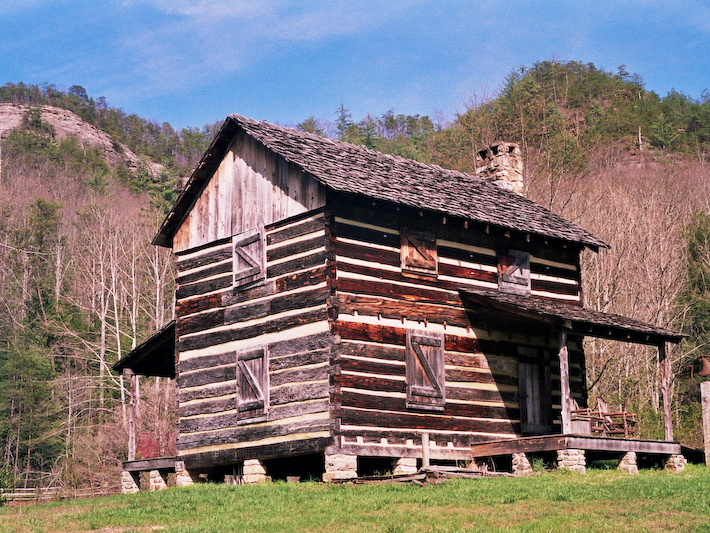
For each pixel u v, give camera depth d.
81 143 147.88
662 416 34.84
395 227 21.84
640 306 42.69
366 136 100.56
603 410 29.33
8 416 48.94
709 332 44.53
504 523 14.03
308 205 21.12
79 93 179.75
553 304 23.64
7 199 78.75
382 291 21.16
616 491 16.89
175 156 153.62
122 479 24.92
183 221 24.36
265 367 21.28
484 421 22.61
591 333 22.30
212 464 22.25
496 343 23.34
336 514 15.15
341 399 19.88
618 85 107.88
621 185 58.03
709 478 19.08
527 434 23.55
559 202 47.31
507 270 24.27
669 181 61.12
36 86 173.38
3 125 151.50
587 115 95.00
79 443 42.53
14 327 55.12
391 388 20.78
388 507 15.83
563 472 20.42
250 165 22.86
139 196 98.44
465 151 58.78
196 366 23.05
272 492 18.19
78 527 15.29
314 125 110.69
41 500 30.56
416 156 84.38
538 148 57.47
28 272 64.62
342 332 20.23
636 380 38.84
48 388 49.09
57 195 91.44
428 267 22.27
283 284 21.33
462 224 22.94
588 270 42.66
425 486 17.94
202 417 22.61
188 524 14.91
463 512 15.16
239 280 22.42
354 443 19.88
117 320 48.09
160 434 38.75
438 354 21.94
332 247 20.55
